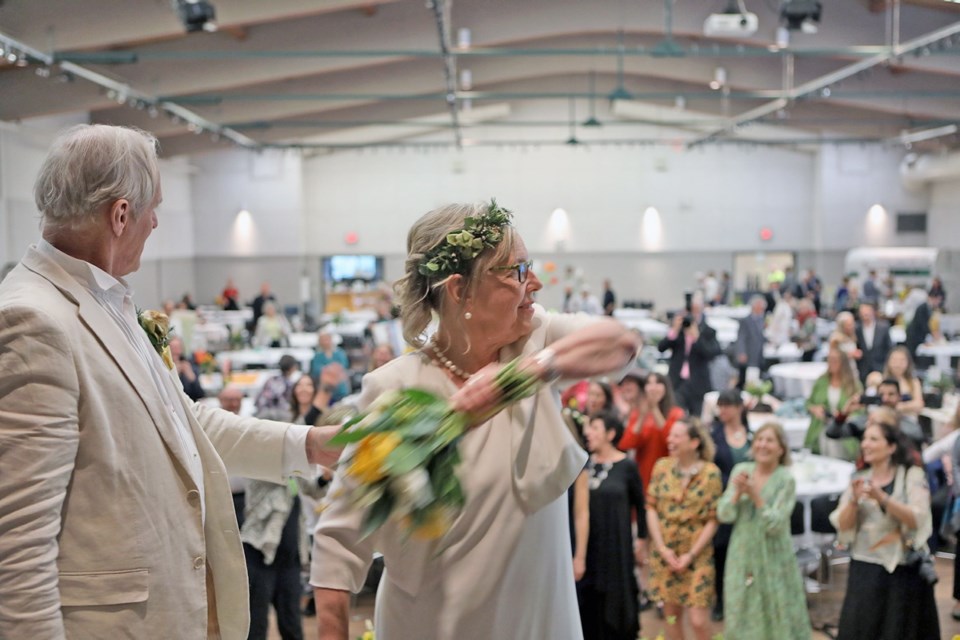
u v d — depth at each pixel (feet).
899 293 65.00
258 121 60.64
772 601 15.47
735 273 82.12
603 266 82.23
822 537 20.29
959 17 42.83
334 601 4.88
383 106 69.36
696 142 73.72
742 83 57.26
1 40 32.22
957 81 54.70
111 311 4.98
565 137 81.00
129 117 60.03
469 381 4.54
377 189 81.92
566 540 5.06
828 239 80.43
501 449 4.74
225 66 47.96
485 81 63.10
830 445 23.66
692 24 45.88
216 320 64.54
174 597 4.83
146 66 47.42
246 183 80.18
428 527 4.24
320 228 82.33
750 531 15.64
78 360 4.58
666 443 19.72
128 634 4.63
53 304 4.59
